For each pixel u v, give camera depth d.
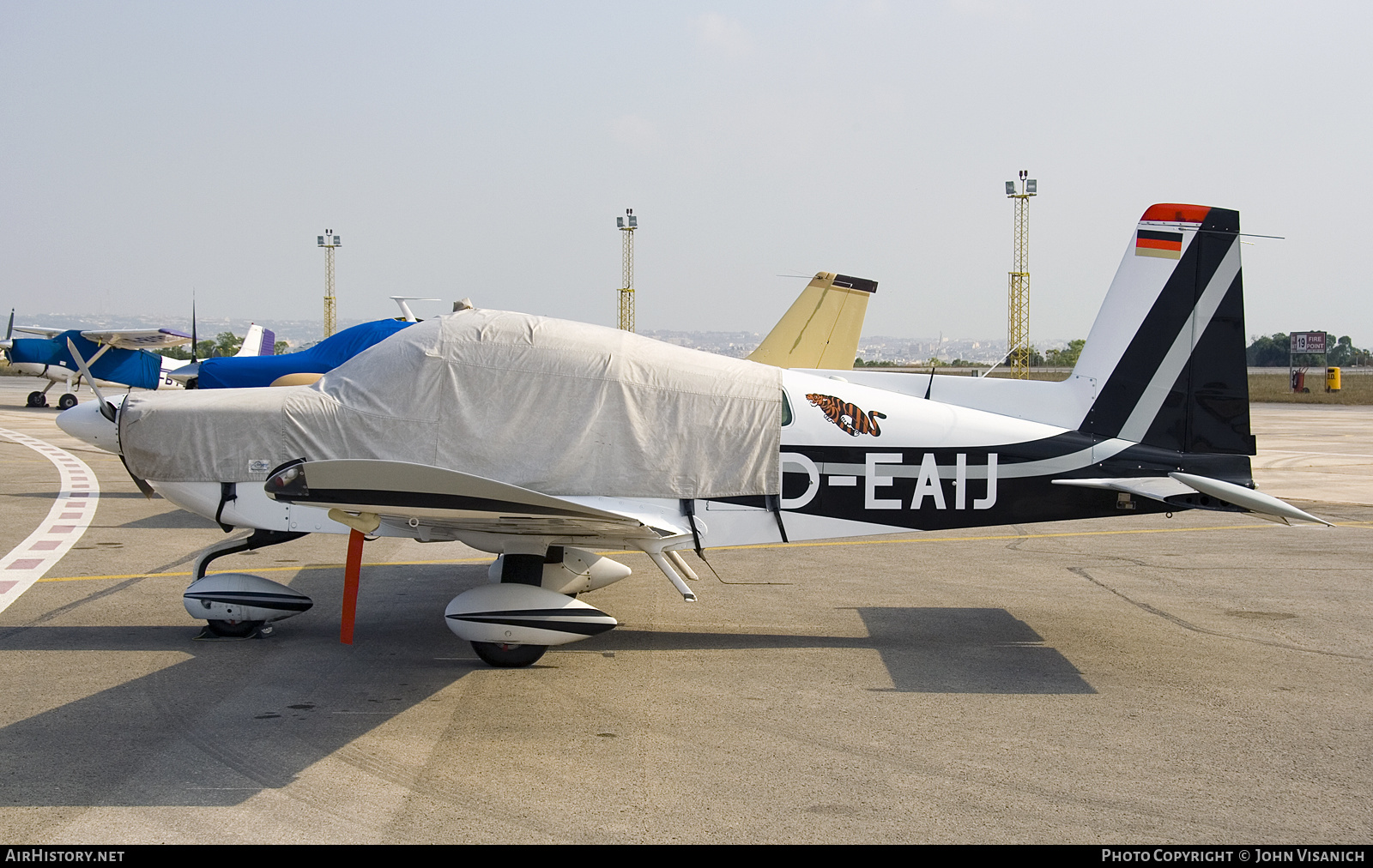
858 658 5.82
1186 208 6.48
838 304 15.28
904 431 6.25
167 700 4.85
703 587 7.88
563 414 5.86
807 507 6.16
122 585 7.54
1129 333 6.56
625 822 3.53
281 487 4.80
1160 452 6.54
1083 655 5.89
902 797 3.78
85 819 3.48
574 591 6.46
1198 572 8.54
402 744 4.29
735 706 4.88
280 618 6.12
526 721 4.61
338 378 6.08
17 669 5.34
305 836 3.38
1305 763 4.19
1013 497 6.37
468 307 6.70
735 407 6.05
